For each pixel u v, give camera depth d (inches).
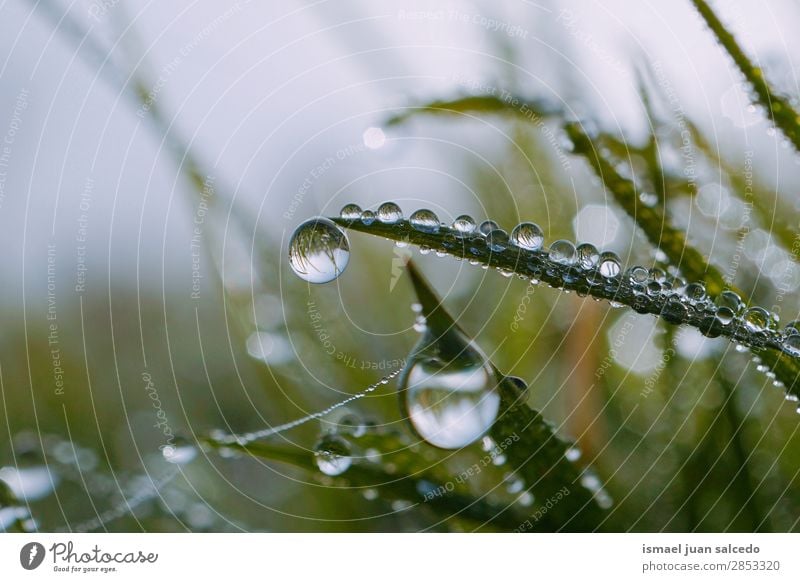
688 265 4.1
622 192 4.2
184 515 4.5
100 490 4.5
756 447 4.4
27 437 4.7
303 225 4.3
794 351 4.1
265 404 4.8
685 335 4.5
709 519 4.3
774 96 4.2
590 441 4.5
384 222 4.1
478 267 4.8
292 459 4.2
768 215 4.5
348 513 4.5
